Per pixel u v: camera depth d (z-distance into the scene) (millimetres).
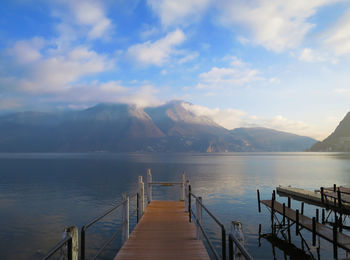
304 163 128125
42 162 147750
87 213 28109
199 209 8898
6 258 16359
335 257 13281
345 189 26641
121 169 95688
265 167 103188
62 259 4211
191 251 7777
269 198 35438
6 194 41031
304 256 15273
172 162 150750
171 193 44062
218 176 68438
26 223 24172
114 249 17500
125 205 9172
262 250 16281
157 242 8633
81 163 138250
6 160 173125
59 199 36594
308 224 16078
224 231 4691
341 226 18953
